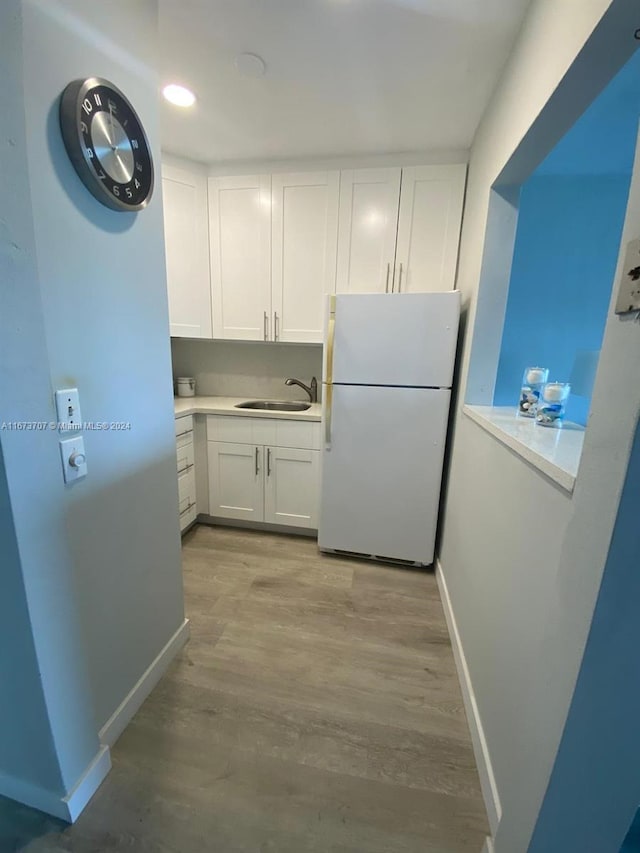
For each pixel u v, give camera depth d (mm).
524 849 763
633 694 624
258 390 2955
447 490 2072
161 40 1356
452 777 1129
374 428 2109
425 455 2074
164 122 1891
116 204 1005
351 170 2199
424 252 2215
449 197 2135
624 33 742
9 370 753
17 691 903
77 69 883
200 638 1638
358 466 2176
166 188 2236
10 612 844
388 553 2234
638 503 553
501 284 1614
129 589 1226
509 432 1133
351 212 2256
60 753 951
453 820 1023
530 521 946
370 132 1944
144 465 1252
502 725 1014
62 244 885
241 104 1738
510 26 1245
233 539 2520
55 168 851
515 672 963
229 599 1906
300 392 2895
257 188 2336
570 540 697
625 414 555
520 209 1716
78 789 1001
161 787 1077
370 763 1159
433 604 1909
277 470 2465
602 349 624
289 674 1466
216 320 2564
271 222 2361
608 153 1471
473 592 1416
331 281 2363
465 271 1998
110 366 1066
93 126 905
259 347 2889
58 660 925
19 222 738
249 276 2465
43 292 847
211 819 1010
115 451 1111
